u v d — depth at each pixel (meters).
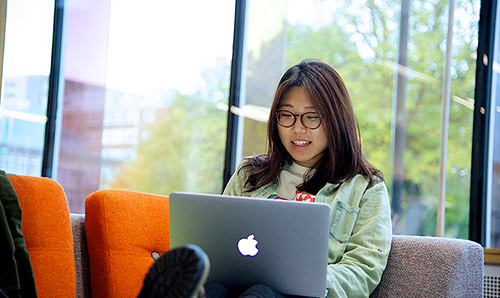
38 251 1.95
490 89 2.82
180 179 3.54
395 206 2.94
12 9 4.11
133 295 2.09
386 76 3.00
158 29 3.69
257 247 1.62
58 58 4.07
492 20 2.82
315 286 1.60
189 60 3.57
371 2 3.06
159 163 3.62
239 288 1.67
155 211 2.24
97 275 2.10
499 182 2.79
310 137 2.17
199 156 3.49
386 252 1.99
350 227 2.06
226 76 3.44
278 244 1.61
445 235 2.84
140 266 2.12
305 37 3.21
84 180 3.91
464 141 2.83
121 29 3.83
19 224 1.82
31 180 2.00
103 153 3.84
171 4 3.65
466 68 2.85
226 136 3.41
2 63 4.09
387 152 2.97
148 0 3.74
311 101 2.15
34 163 4.06
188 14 3.59
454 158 2.84
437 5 2.91
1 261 1.72
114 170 3.79
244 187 2.32
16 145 4.10
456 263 1.92
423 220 2.88
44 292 1.92
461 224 2.81
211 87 3.48
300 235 1.60
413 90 2.94
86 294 2.14
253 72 3.37
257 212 1.61
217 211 1.64
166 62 3.64
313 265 1.60
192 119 3.53
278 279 1.63
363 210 2.09
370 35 3.05
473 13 2.85
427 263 1.96
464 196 2.82
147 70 3.71
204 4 3.54
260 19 3.36
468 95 2.83
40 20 4.10
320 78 2.18
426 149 2.89
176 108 3.59
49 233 1.98
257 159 2.38
